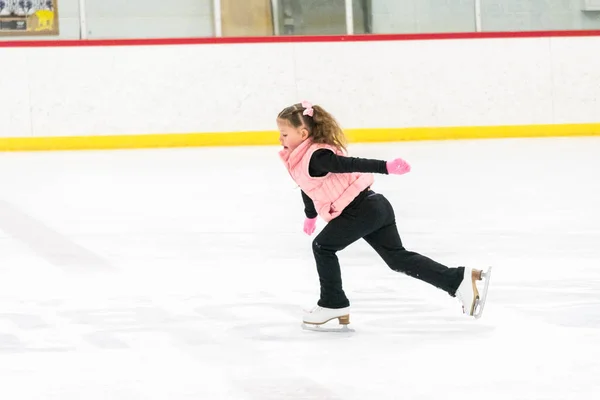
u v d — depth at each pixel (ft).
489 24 87.92
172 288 31.99
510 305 28.76
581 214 46.44
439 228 43.24
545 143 81.87
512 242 39.70
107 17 81.15
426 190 55.06
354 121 84.23
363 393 20.35
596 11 89.30
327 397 20.13
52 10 79.92
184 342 24.98
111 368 22.57
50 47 77.97
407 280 32.53
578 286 31.30
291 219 46.06
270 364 22.74
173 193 54.75
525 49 86.94
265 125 82.43
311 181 24.76
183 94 80.74
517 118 87.40
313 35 84.53
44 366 22.82
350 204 25.12
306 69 82.94
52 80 78.23
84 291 31.63
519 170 63.52
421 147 79.61
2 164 68.69
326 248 25.52
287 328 26.37
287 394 20.35
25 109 77.97
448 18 87.15
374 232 25.73
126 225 44.88
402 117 85.10
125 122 79.87
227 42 81.20
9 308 29.30
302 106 24.84
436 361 22.79
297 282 32.71
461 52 85.71
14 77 77.56
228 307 29.07
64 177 61.57
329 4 85.15
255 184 57.77
